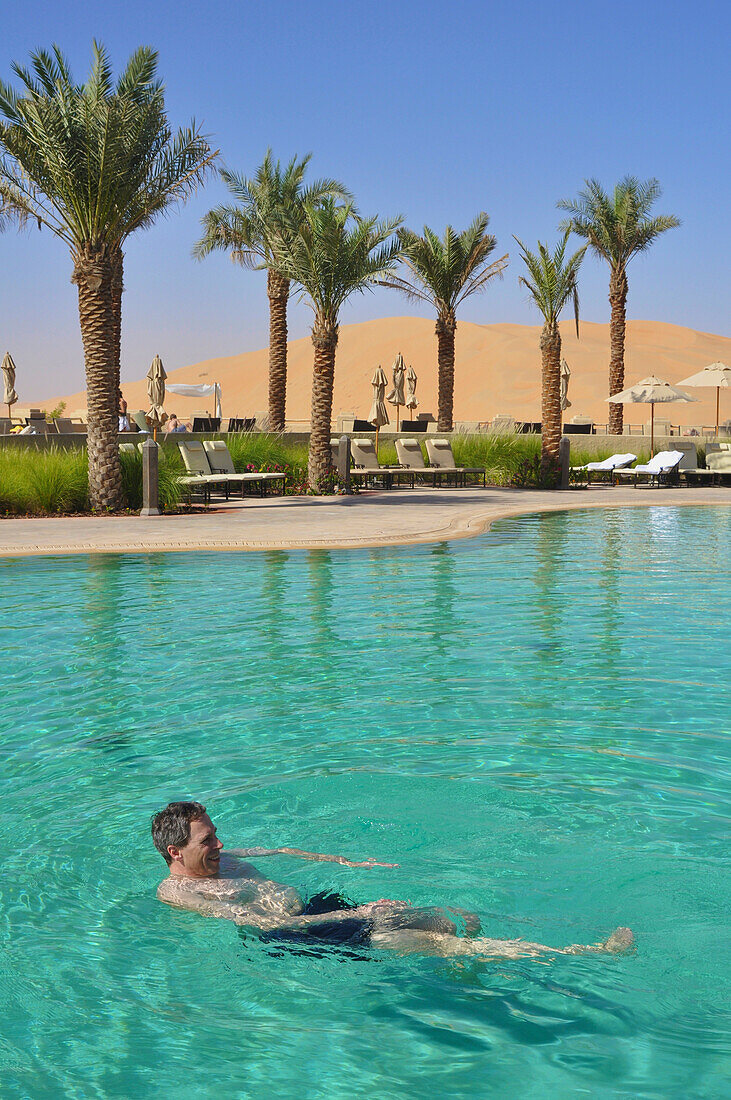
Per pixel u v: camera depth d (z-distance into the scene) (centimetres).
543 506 2117
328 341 2369
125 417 2594
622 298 3619
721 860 415
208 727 596
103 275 1834
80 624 888
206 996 317
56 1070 280
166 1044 292
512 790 493
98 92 1773
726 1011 307
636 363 12725
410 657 767
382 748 557
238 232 2944
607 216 3531
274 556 1347
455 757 542
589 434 3478
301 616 929
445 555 1368
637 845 430
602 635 847
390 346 13975
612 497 2397
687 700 650
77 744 566
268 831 446
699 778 510
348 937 346
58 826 453
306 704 643
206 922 364
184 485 2067
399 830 446
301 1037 295
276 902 371
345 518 1797
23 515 1828
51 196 1806
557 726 596
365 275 2330
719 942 349
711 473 2881
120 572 1197
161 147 1855
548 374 2733
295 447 2875
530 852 423
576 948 342
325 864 410
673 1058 282
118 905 379
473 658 764
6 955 342
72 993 319
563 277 2692
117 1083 274
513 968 330
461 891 388
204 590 1070
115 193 1784
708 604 995
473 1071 278
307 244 2280
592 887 391
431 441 2825
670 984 322
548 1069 277
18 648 795
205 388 3819
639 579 1156
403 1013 306
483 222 3259
